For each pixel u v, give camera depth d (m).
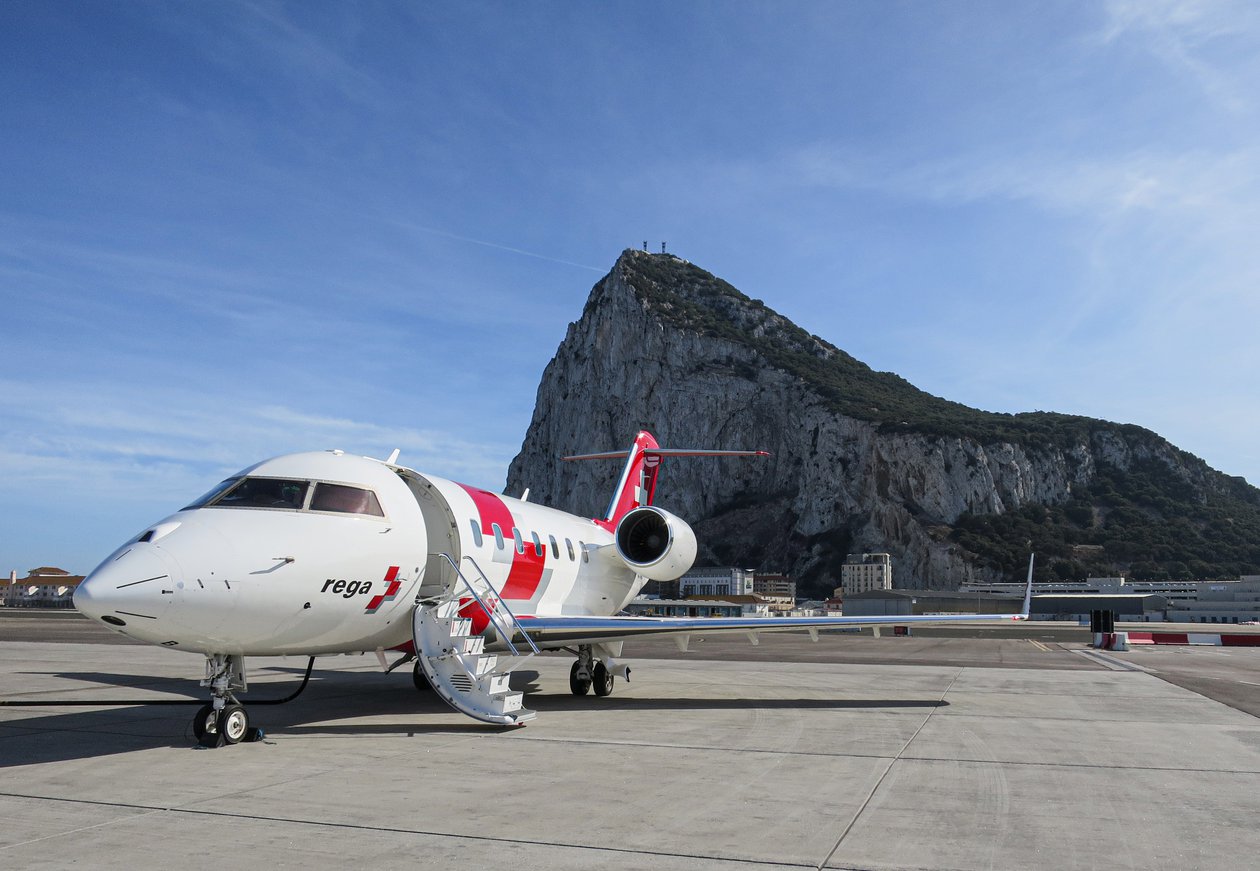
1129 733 11.91
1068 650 36.94
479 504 14.33
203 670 21.28
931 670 23.81
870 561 138.25
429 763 9.18
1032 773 9.01
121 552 9.47
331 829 6.52
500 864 5.72
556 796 7.66
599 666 16.05
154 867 5.58
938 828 6.77
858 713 13.80
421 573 12.10
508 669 12.15
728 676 21.11
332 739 10.79
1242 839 6.61
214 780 8.25
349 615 11.20
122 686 17.58
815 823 6.86
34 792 7.73
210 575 9.52
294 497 10.92
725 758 9.63
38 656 25.62
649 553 17.83
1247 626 82.19
